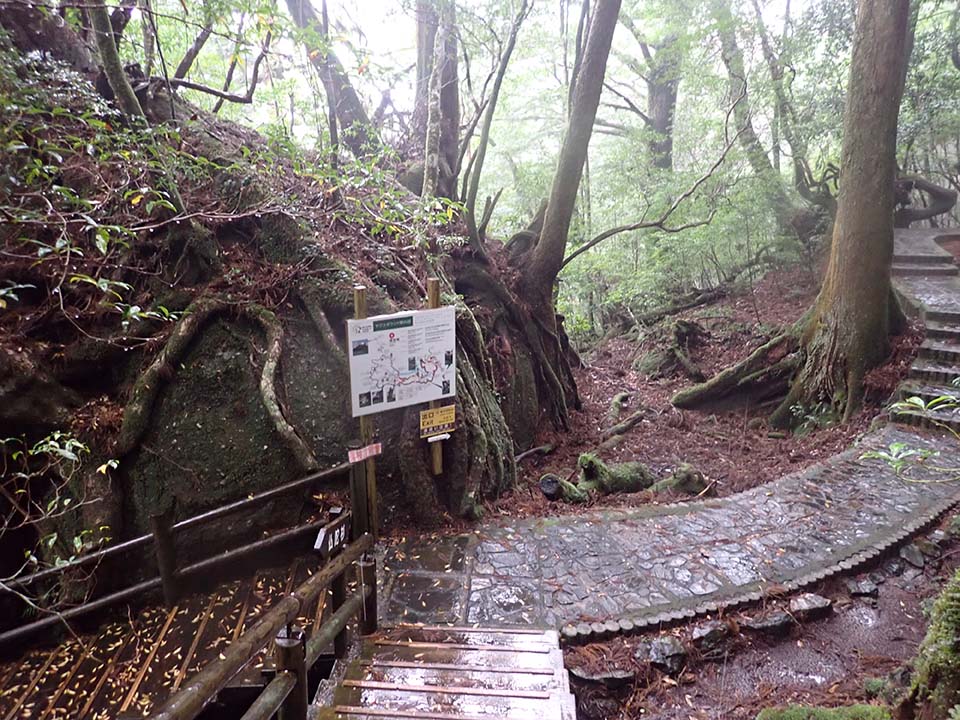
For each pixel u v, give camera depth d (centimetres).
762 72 1103
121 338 431
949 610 235
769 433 802
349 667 298
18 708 319
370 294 493
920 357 703
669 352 1072
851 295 729
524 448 764
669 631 344
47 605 374
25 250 409
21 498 399
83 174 429
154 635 367
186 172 472
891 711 263
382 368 382
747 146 1162
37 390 407
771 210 1116
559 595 374
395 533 459
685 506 501
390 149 626
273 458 437
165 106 563
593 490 583
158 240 468
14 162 354
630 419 869
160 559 331
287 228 511
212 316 464
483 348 622
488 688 282
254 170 533
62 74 433
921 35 1089
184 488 422
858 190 714
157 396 431
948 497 491
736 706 309
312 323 488
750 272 1164
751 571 398
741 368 885
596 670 318
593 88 749
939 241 1187
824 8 972
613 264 1222
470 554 426
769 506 494
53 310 426
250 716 187
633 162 1259
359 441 336
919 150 1446
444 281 626
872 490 510
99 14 390
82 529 387
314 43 442
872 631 357
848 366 730
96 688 329
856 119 708
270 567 424
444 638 326
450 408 445
